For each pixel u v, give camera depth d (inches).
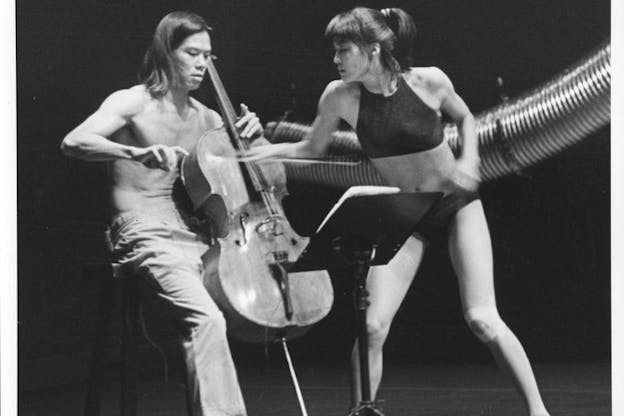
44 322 215.0
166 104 212.2
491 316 219.9
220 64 219.6
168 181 207.5
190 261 202.1
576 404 221.0
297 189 218.1
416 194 167.3
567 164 229.6
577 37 229.9
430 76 225.0
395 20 224.5
